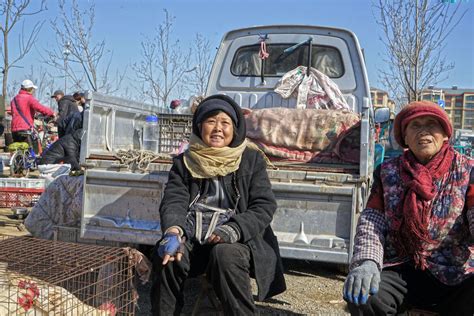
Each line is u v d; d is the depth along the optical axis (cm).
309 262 483
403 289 249
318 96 516
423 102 257
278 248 309
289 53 558
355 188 334
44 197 458
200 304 306
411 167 257
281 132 383
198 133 309
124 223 370
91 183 378
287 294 386
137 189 369
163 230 281
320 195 339
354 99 540
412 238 252
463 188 246
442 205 246
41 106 1083
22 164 999
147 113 541
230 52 579
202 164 297
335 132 375
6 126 1489
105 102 439
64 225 443
